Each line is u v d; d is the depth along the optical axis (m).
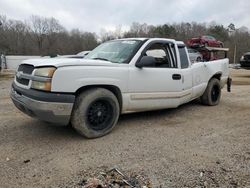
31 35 75.12
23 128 5.16
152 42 5.51
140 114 6.25
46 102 4.12
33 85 4.30
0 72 21.03
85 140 4.57
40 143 4.43
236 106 7.41
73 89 4.29
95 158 3.89
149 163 3.76
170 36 57.44
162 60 5.72
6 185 3.20
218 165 3.74
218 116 6.30
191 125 5.56
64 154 4.02
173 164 3.75
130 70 5.00
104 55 5.48
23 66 4.74
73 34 75.00
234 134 5.04
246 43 47.34
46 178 3.35
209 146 4.42
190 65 6.36
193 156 4.02
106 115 4.79
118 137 4.74
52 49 72.19
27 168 3.59
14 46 70.88
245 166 3.72
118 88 4.87
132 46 5.40
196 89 6.61
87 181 3.25
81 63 4.45
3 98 8.50
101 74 4.61
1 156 3.94
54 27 77.50
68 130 5.05
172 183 3.28
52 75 4.15
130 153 4.08
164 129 5.25
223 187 3.22
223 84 7.74
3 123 5.48
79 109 4.44
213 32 57.75
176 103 5.89
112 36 65.00
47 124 5.40
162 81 5.50
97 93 4.55
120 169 3.58
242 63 19.36
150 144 4.45
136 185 3.21
